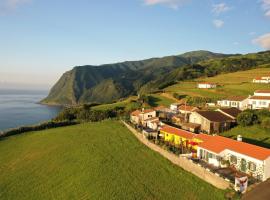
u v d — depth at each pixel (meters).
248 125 68.69
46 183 54.41
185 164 49.81
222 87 153.50
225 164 46.91
